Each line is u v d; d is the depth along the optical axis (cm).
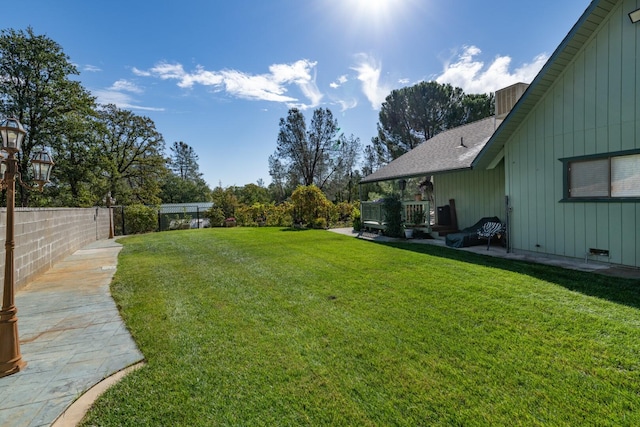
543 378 258
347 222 1825
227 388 260
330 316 405
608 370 266
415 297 463
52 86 1830
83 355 327
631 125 561
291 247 974
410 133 2597
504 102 1027
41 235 725
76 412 238
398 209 1145
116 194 2511
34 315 448
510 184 784
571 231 662
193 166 5828
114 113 2606
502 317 379
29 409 242
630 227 571
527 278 535
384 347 319
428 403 234
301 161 2883
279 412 230
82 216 1210
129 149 2733
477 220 1048
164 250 1027
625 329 335
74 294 553
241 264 752
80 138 1941
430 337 336
